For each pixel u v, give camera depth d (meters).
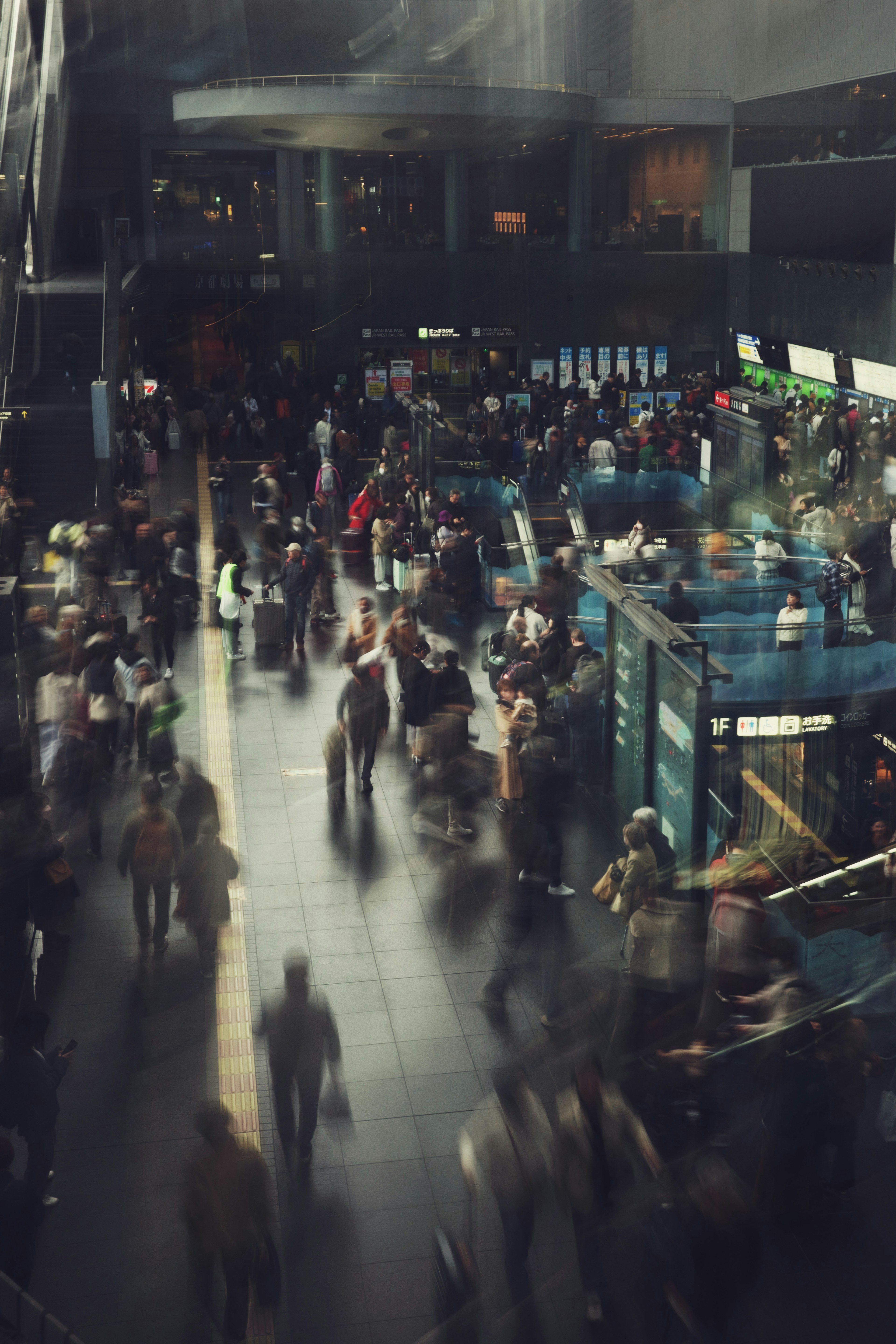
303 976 6.23
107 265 28.70
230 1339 5.18
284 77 29.02
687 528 22.11
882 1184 6.20
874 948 7.81
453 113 28.77
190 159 34.38
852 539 17.00
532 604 13.53
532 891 9.16
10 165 28.17
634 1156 5.57
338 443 23.38
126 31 32.62
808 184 27.56
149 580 15.08
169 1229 5.82
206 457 25.77
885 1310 5.48
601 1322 5.21
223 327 34.53
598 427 24.77
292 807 10.70
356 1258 5.72
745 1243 5.29
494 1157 5.54
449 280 32.00
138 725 10.66
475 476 22.11
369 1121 6.71
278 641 14.90
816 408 23.05
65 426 21.48
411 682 11.04
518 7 32.94
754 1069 6.48
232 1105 6.78
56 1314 5.33
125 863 8.26
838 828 12.47
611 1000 7.47
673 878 8.42
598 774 11.38
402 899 9.15
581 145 32.12
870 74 26.22
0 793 8.41
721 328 33.41
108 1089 6.90
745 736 12.92
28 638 10.95
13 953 7.98
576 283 32.53
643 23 32.03
